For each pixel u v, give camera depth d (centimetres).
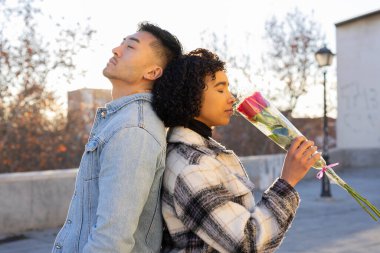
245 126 1338
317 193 1093
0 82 828
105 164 165
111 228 158
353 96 1769
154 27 191
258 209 172
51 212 684
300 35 1557
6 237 633
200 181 169
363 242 635
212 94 184
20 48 835
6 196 644
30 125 844
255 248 165
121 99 182
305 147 182
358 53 1752
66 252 173
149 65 186
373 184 1256
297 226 739
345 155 1642
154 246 179
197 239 172
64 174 700
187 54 187
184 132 182
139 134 168
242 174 192
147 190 166
